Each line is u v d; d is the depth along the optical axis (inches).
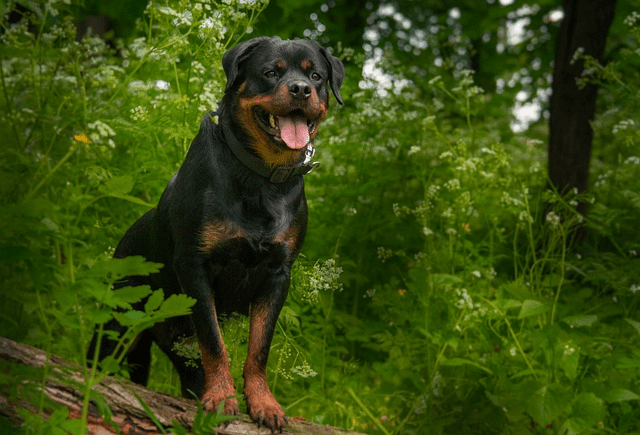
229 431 133.5
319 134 273.6
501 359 198.5
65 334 184.7
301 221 153.4
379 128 276.4
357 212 271.1
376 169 275.0
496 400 181.2
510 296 221.3
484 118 418.6
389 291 229.8
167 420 128.1
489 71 482.0
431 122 253.1
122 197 127.3
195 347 160.6
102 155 197.9
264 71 148.6
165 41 198.2
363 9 456.1
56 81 203.6
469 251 255.3
